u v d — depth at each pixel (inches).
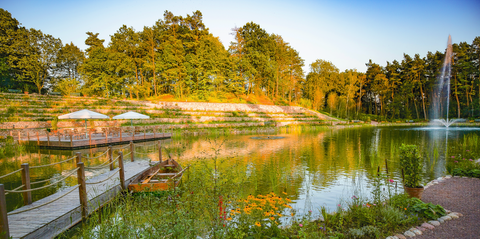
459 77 2246.6
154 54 1884.8
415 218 205.9
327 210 252.7
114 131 956.6
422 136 1060.5
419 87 2605.8
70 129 1003.9
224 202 197.5
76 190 297.9
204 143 876.0
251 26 2370.8
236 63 2251.5
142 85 2016.5
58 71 2165.4
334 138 1045.8
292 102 2699.3
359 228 194.4
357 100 3004.4
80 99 1413.6
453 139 916.0
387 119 2578.7
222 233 156.6
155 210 195.8
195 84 1989.4
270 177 396.2
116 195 285.9
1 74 1579.7
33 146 751.1
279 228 197.6
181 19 2044.8
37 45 1866.4
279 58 2348.7
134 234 159.9
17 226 192.5
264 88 2795.3
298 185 352.8
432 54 2613.2
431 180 367.6
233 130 1369.3
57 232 203.3
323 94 2625.5
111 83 1787.6
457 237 176.1
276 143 875.4
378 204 232.7
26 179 238.8
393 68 2783.0
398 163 511.2
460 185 310.7
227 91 2206.0
